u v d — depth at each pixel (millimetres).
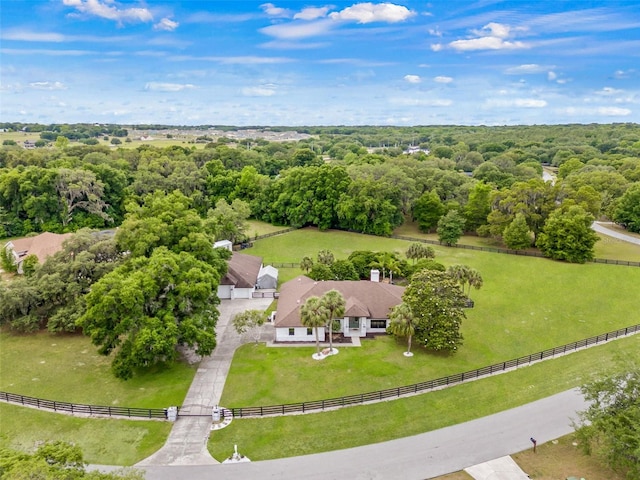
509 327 47375
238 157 130500
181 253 44219
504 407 32469
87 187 87438
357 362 39656
